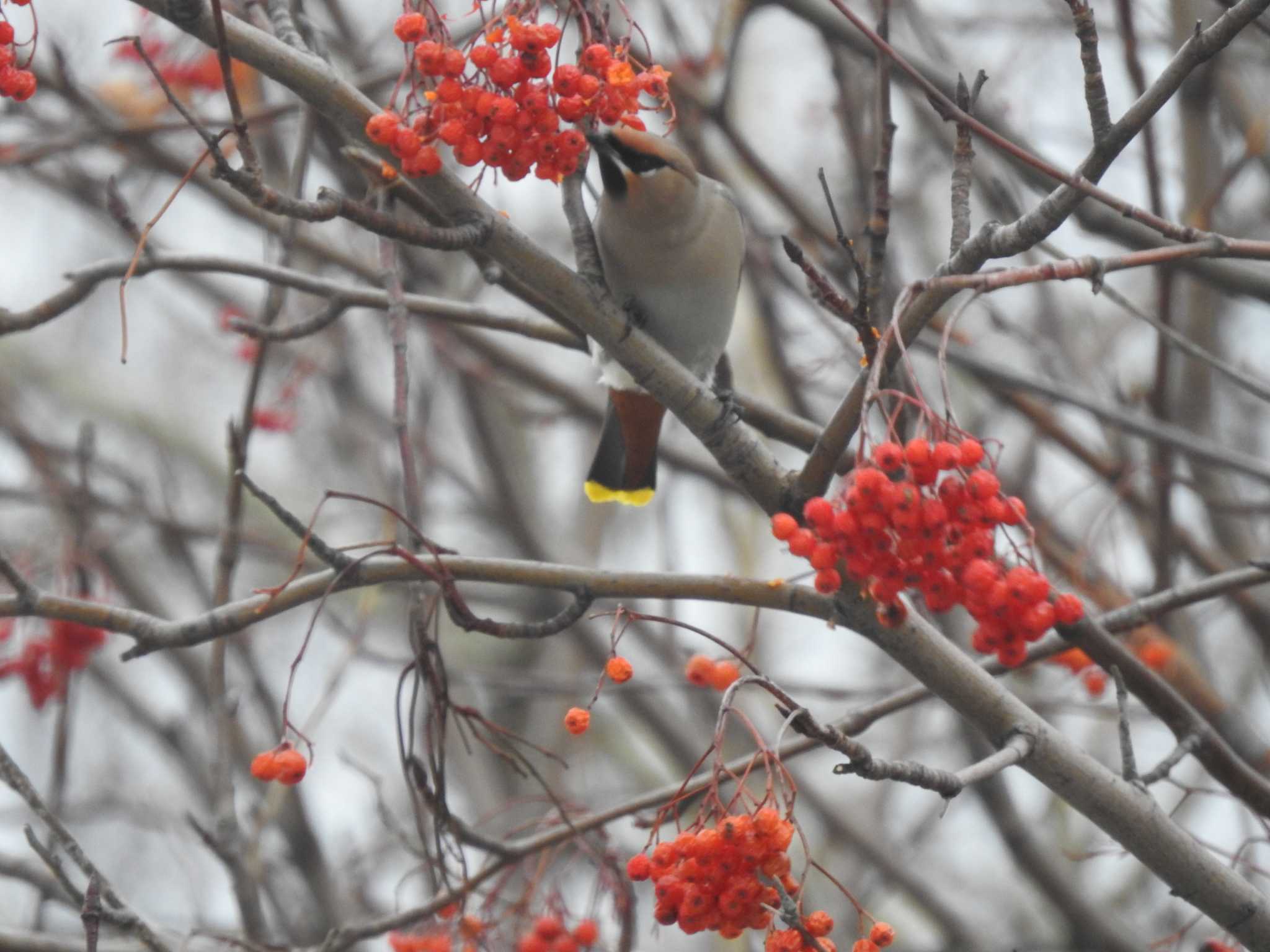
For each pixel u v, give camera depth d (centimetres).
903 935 1433
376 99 1070
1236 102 1130
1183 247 565
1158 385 995
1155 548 1016
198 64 1159
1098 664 744
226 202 1116
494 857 859
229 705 891
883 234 726
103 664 1305
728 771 613
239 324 800
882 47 590
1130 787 652
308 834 1116
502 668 1493
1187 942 1312
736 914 536
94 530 1132
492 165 588
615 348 679
